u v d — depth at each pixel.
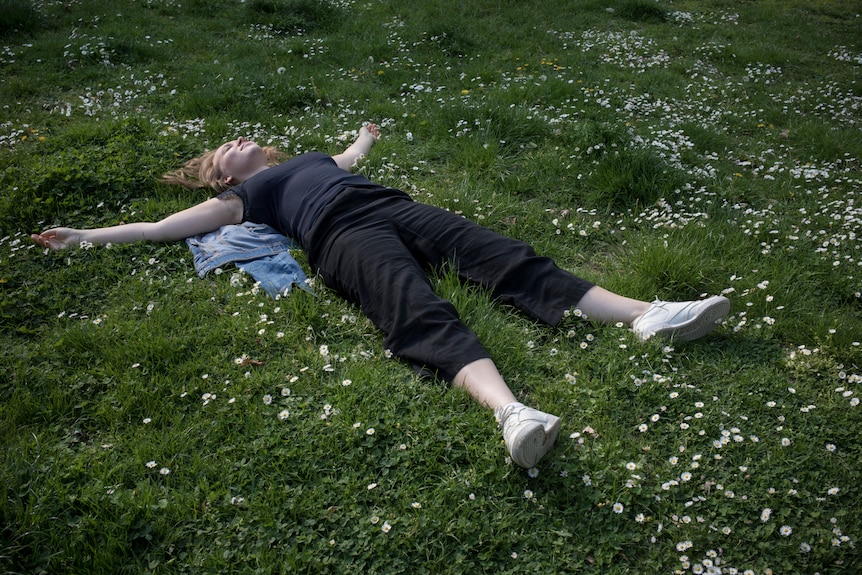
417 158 5.36
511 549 2.40
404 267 3.33
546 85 6.88
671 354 3.26
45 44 7.79
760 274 3.94
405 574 2.33
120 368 3.20
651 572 2.35
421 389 2.99
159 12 9.56
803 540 2.42
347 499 2.54
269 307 3.56
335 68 7.72
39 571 2.29
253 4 9.58
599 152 5.38
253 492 2.58
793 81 8.42
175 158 5.04
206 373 3.13
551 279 3.47
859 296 3.81
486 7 10.59
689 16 11.02
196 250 4.04
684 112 6.98
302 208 3.94
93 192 4.58
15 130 5.70
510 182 5.01
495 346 3.26
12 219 4.31
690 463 2.71
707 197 4.86
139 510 2.47
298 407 2.93
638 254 4.09
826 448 2.76
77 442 2.85
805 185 5.21
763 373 3.15
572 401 3.01
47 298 3.69
